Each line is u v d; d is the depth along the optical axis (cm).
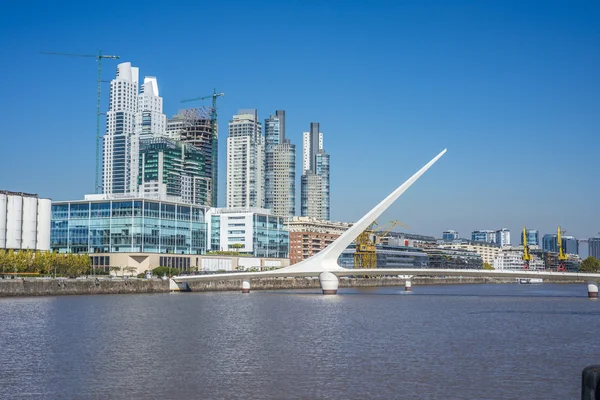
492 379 5284
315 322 9438
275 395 4778
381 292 19462
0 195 16488
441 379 5281
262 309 11725
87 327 8538
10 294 13762
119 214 19338
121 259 19138
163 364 5900
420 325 9106
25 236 17075
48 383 5125
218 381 5212
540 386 5047
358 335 7931
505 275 15812
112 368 5706
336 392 4856
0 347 6806
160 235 19800
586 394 2002
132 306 12012
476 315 10812
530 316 10675
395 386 5034
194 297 15250
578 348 6931
